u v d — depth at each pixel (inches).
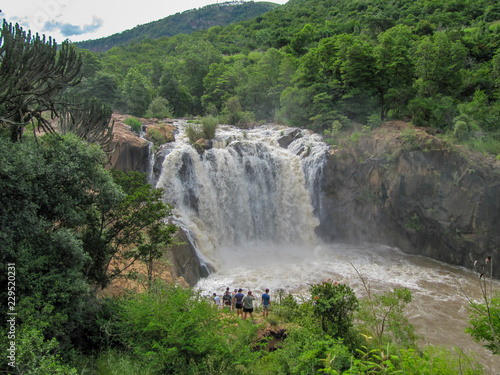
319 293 569.6
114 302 546.0
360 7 3767.2
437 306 888.3
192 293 499.2
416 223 1251.2
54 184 475.8
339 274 1055.0
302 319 596.7
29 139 509.7
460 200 1168.8
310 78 1692.9
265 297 682.2
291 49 2669.8
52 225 479.8
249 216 1290.6
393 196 1268.5
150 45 4512.8
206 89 2196.1
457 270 1136.2
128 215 581.0
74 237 472.7
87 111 673.6
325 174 1296.8
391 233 1311.5
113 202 541.6
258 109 1916.8
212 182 1237.1
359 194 1309.1
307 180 1318.9
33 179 444.5
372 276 1053.8
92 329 487.5
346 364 398.0
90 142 649.6
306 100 1589.6
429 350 354.6
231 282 971.3
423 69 1688.0
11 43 419.2
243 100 1943.9
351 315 561.0
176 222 1064.8
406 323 586.2
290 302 717.9
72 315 449.1
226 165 1262.3
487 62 1957.4
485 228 1133.7
